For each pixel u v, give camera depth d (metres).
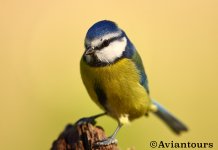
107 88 9.45
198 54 16.38
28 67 15.19
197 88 14.84
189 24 17.53
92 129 8.22
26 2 18.02
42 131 12.65
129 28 17.39
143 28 17.34
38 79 14.64
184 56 16.23
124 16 17.73
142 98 9.75
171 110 14.27
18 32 16.84
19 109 13.56
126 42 9.72
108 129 11.45
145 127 12.00
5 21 17.22
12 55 15.75
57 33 17.06
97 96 9.64
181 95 14.62
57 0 18.16
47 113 13.12
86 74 9.56
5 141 12.72
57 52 16.16
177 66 15.75
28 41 16.47
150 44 16.72
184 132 11.73
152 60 16.02
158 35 17.03
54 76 14.78
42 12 17.73
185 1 18.28
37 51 16.05
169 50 16.42
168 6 18.06
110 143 8.20
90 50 9.40
